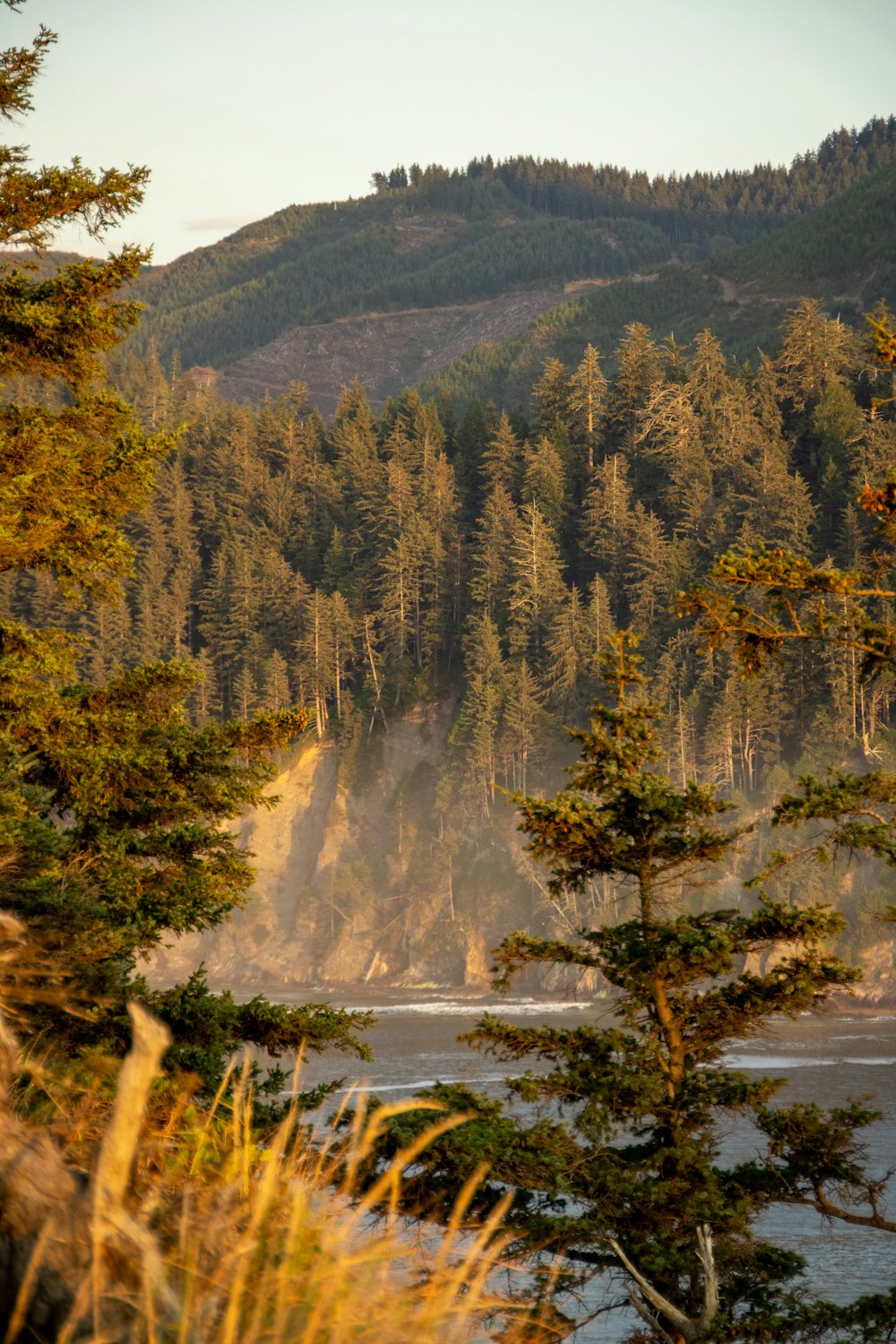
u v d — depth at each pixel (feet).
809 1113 157.38
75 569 146.20
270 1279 26.58
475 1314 27.58
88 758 131.75
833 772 160.25
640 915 171.32
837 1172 155.53
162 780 133.59
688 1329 131.54
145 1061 23.43
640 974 161.99
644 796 164.45
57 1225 22.81
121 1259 22.91
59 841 118.42
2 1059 26.96
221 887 134.31
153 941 133.39
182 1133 35.96
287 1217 29.73
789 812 158.20
